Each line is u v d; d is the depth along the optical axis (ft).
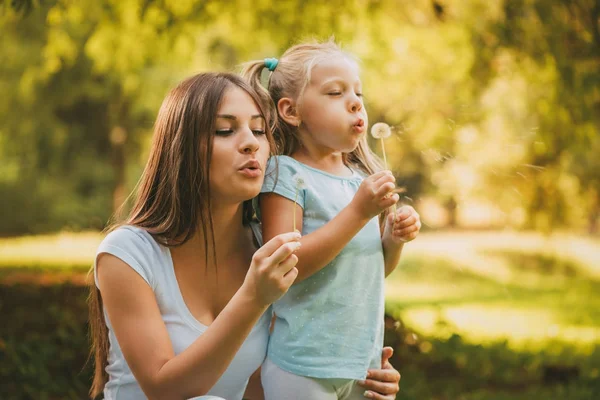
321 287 7.97
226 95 7.41
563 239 56.54
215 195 7.52
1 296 22.85
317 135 8.25
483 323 33.81
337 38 26.99
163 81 51.93
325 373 7.83
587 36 24.08
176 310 7.56
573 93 24.97
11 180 69.56
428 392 18.25
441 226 53.16
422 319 32.30
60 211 70.54
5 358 14.98
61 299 22.77
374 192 7.47
